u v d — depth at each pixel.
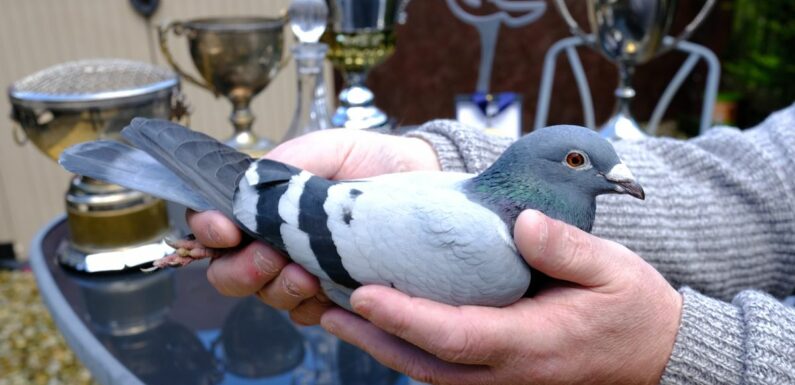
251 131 0.80
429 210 0.38
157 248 0.62
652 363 0.40
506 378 0.39
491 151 0.50
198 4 1.36
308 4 0.67
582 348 0.39
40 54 1.34
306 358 0.52
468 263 0.37
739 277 0.50
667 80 1.98
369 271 0.39
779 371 0.39
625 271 0.39
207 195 0.41
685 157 0.52
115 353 0.52
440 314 0.37
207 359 0.52
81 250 0.62
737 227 0.50
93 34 1.35
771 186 0.50
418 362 0.40
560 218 0.40
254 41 0.73
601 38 0.78
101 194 0.60
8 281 1.45
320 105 0.70
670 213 0.49
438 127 0.52
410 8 1.73
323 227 0.39
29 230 1.46
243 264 0.42
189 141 0.43
